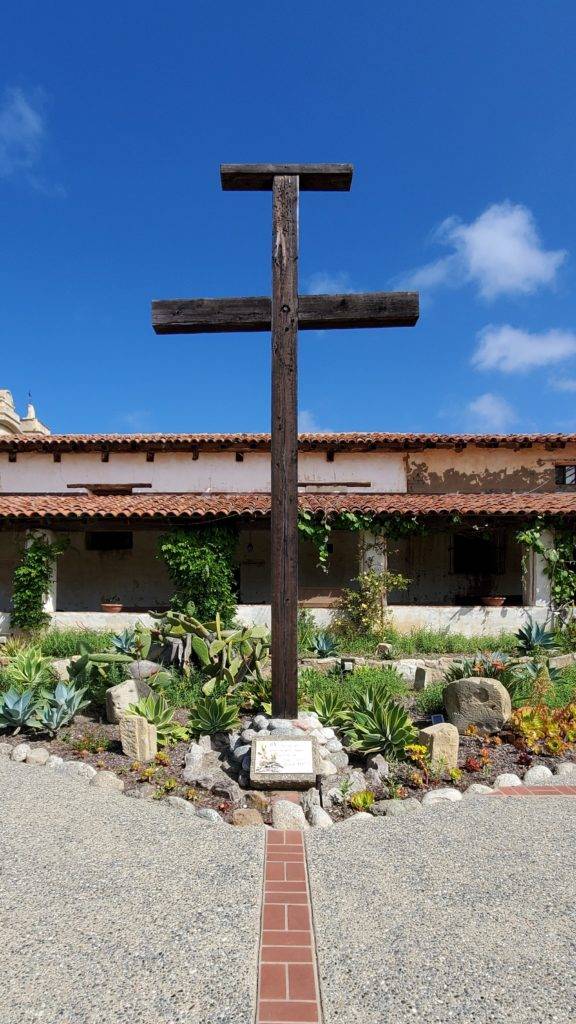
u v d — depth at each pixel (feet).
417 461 49.88
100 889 10.25
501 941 8.84
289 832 12.94
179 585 40.27
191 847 11.98
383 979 7.98
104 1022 7.17
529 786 16.06
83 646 27.04
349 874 10.91
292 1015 7.33
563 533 40.86
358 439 47.21
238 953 8.51
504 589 50.42
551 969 8.20
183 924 9.21
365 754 17.42
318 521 39.86
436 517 39.75
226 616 39.17
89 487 48.78
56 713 19.53
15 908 9.62
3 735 19.75
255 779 14.98
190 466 48.91
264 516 39.52
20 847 11.84
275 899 10.01
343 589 40.11
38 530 40.73
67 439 47.78
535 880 10.70
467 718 20.27
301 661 29.60
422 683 26.66
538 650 32.04
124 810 13.88
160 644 25.90
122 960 8.32
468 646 35.42
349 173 18.61
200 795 15.02
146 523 40.45
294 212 18.58
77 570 49.34
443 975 8.06
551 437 47.80
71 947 8.61
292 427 18.06
